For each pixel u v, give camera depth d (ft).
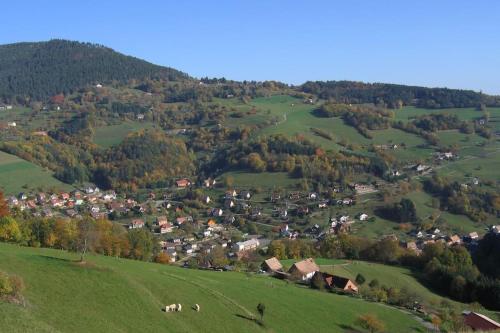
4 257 219.41
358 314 310.45
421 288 431.43
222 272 378.53
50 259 228.63
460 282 420.36
